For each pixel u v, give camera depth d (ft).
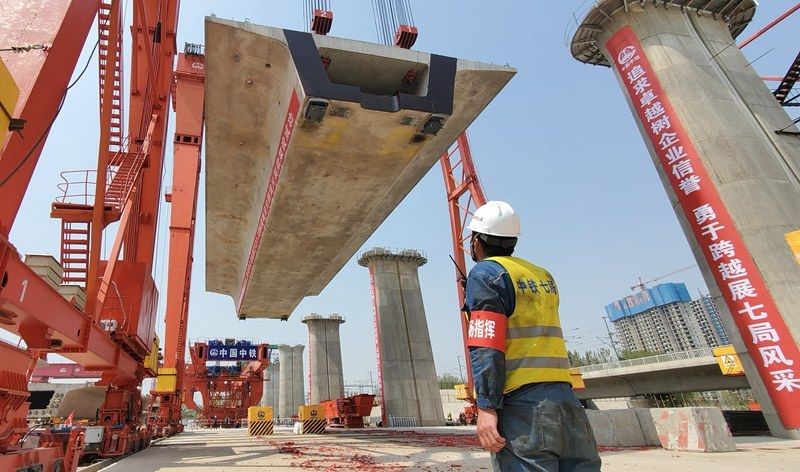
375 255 182.80
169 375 100.27
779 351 60.23
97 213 37.76
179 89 98.94
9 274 22.21
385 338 168.55
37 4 24.62
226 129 52.16
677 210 74.49
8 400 18.15
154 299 61.36
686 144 73.46
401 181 59.36
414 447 55.57
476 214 9.72
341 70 41.50
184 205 101.96
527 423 7.16
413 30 43.62
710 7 86.79
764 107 77.51
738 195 67.56
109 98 37.09
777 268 62.49
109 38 36.70
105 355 43.57
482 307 7.67
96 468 39.73
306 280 83.46
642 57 82.12
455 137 53.57
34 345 28.22
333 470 36.06
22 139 21.90
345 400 137.39
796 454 38.75
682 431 43.57
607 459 37.78
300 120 41.04
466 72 44.21
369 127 42.91
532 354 7.63
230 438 94.38
